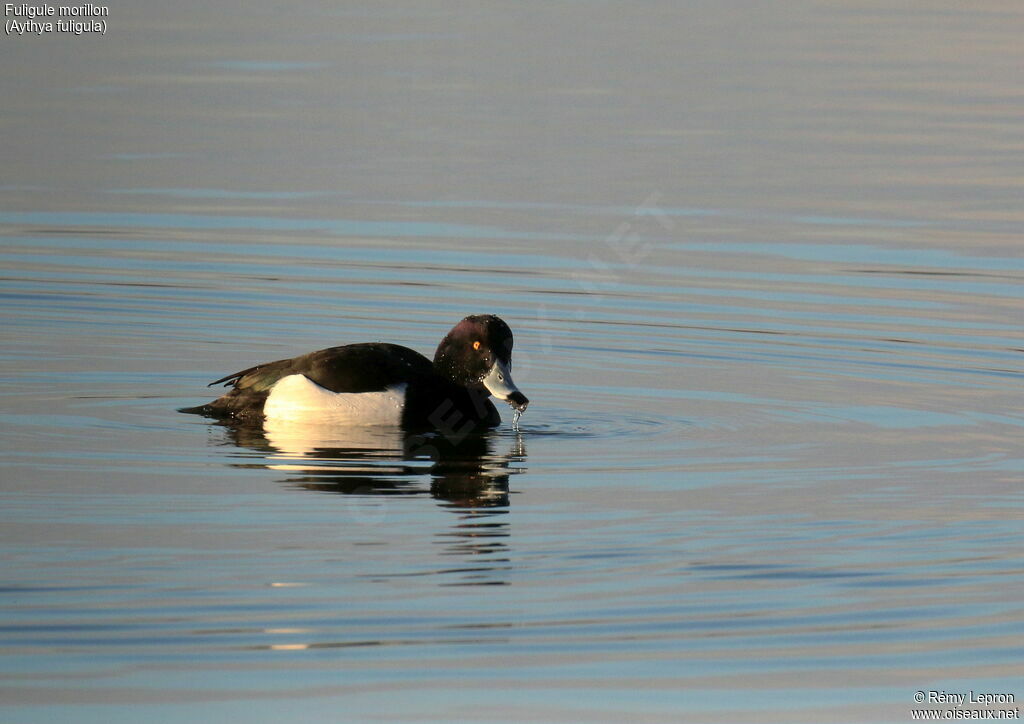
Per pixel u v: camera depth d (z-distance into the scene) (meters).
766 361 16.80
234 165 25.86
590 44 36.97
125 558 10.76
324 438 13.74
